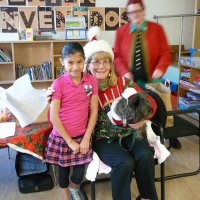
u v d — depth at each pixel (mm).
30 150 1759
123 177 1581
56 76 4297
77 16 4320
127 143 1755
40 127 1855
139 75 2451
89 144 1650
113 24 4523
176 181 2254
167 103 2260
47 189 2117
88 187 2176
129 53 2396
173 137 2141
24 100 1895
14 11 4156
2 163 2553
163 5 4699
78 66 1537
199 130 2219
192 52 3947
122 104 1605
